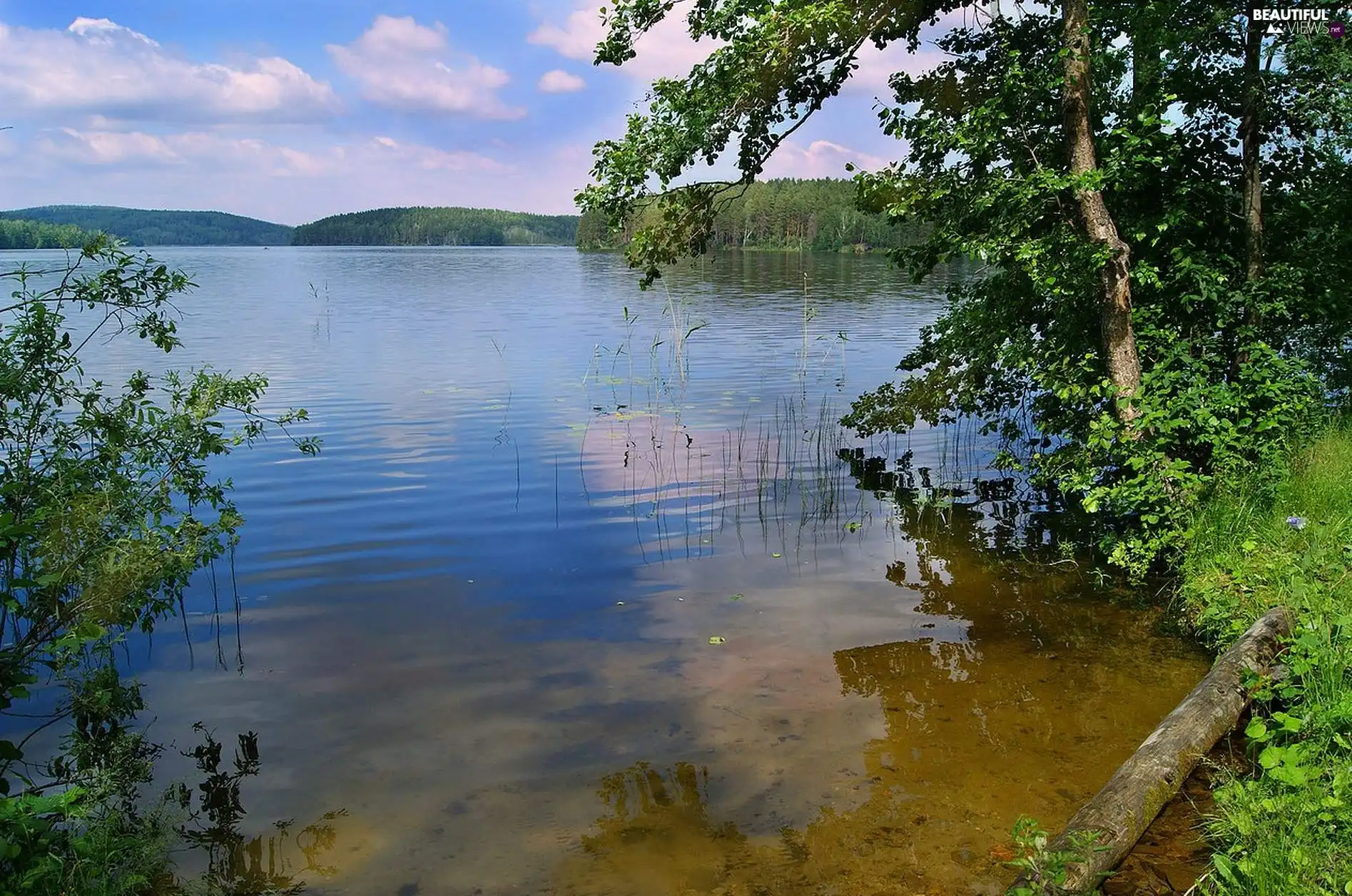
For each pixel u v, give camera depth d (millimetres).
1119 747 4652
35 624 4797
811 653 5816
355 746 4723
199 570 7156
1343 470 6648
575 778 4426
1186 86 7941
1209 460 7398
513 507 8828
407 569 7227
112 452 5176
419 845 3932
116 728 4895
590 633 6094
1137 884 3387
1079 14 7223
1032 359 8141
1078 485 7414
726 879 3689
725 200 8711
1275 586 5602
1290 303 7691
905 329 21797
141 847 3861
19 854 3312
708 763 4547
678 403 13672
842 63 8102
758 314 25609
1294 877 2973
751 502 9148
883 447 11531
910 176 8500
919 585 7062
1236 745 4270
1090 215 7227
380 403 13500
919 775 4422
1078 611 6539
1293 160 8203
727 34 7957
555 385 15062
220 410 12875
